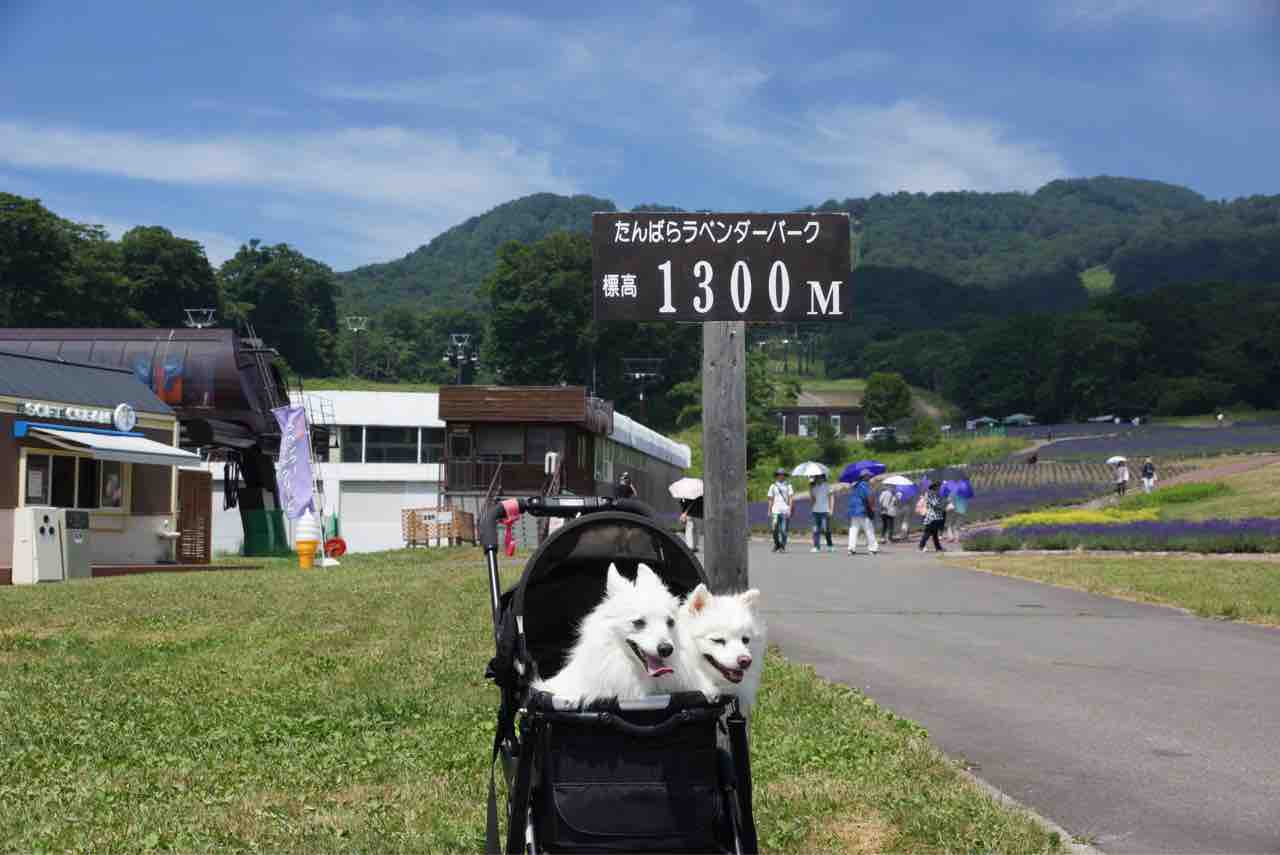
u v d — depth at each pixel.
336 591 19.42
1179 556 27.64
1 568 25.92
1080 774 7.43
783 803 6.59
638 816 4.62
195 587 20.41
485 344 178.75
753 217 10.06
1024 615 16.48
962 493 39.50
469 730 8.36
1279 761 7.76
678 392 135.62
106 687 10.29
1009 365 181.12
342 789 7.06
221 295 145.50
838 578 22.95
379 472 55.19
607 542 5.62
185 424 35.69
